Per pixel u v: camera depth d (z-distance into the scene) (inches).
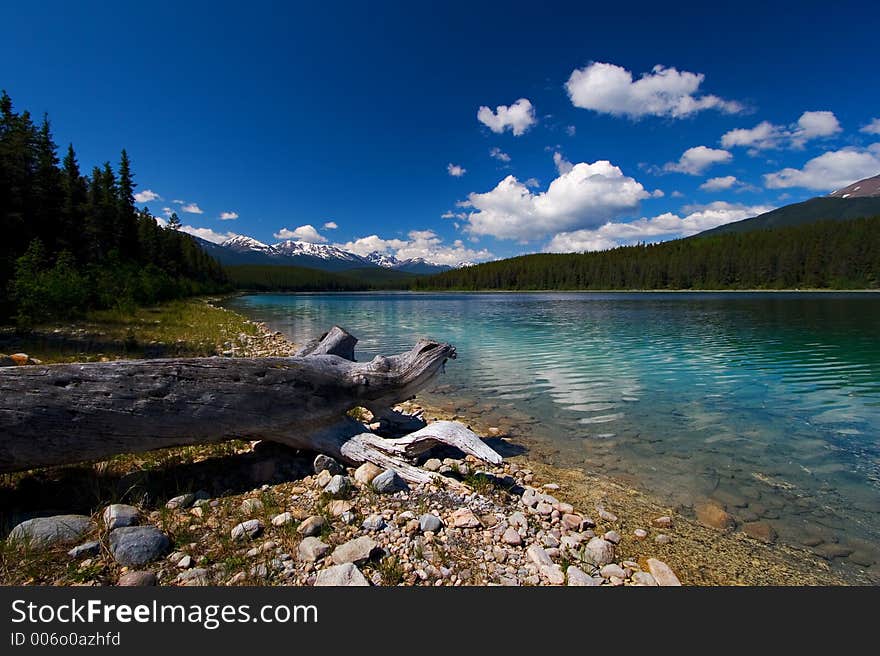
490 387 428.1
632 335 861.8
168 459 195.2
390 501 171.0
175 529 139.5
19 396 143.7
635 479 224.7
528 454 258.4
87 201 1916.8
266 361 195.0
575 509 188.5
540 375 484.7
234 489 175.3
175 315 1050.1
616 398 387.9
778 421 323.0
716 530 175.8
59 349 444.5
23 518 135.0
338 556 126.9
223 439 185.3
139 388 163.3
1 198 1143.0
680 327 1003.9
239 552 130.0
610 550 150.6
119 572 117.3
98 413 155.0
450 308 1999.3
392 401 241.6
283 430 198.4
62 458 153.3
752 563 153.6
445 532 150.9
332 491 171.5
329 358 223.6
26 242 1182.3
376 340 799.1
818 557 158.7
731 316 1306.6
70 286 794.8
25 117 1483.8
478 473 209.2
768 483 220.8
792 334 852.6
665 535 169.5
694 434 294.7
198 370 176.4
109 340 546.3
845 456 257.3
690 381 453.7
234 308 1903.3
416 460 215.9
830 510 193.9
